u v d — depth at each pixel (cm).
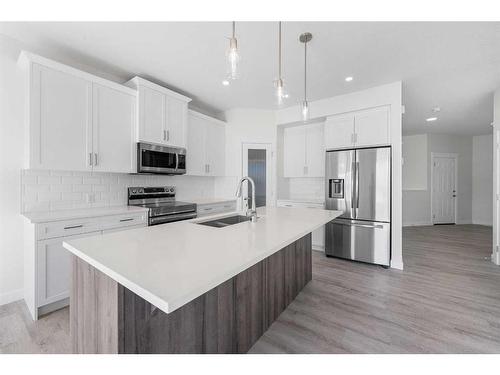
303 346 170
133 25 206
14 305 220
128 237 141
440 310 217
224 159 441
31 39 227
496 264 341
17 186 229
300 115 420
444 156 660
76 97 240
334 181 374
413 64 271
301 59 259
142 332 109
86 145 248
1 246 222
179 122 340
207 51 246
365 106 344
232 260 102
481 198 673
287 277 227
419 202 645
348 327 193
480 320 201
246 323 167
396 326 193
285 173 474
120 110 277
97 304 113
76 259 130
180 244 126
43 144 219
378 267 331
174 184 384
